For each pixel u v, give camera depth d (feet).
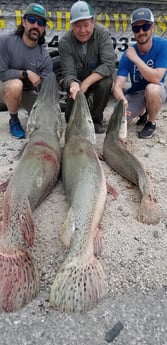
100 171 5.29
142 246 4.63
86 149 5.78
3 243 4.16
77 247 4.09
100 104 7.36
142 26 6.70
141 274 4.26
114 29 8.21
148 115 7.44
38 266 4.32
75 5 6.75
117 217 5.11
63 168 5.62
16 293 3.82
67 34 7.22
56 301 3.80
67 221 4.39
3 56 7.00
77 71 7.47
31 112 6.63
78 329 3.64
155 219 5.00
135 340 3.54
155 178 6.02
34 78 7.04
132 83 7.57
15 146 7.01
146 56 7.14
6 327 3.64
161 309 3.86
